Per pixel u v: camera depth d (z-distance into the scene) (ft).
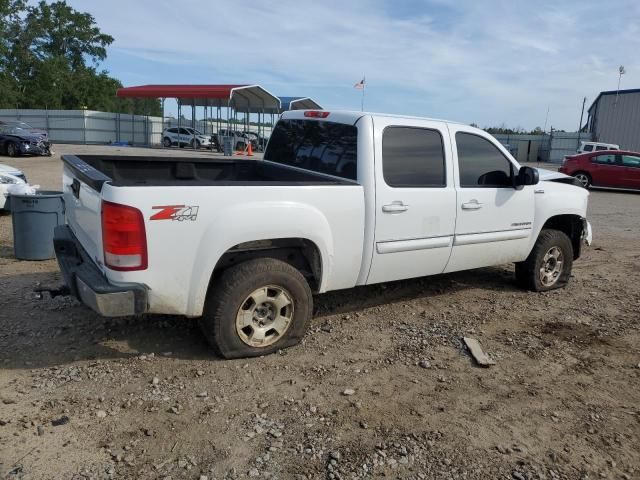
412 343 14.99
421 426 10.92
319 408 11.39
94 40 218.18
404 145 15.31
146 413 10.91
